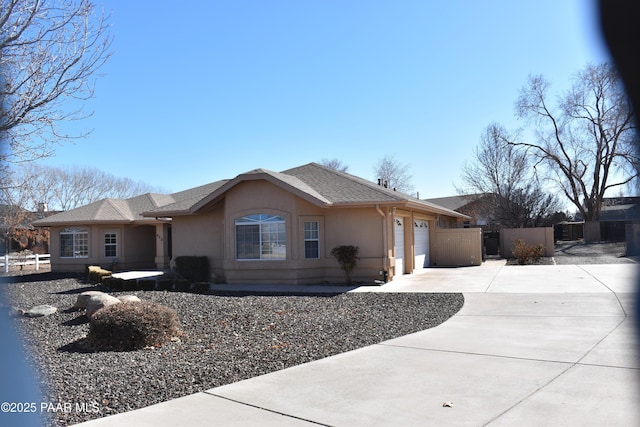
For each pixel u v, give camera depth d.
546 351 7.21
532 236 29.39
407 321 10.13
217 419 4.97
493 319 9.95
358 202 17.38
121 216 26.72
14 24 7.06
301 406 5.29
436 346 7.80
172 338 8.97
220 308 11.66
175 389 6.04
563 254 29.94
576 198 41.16
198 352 7.95
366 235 17.80
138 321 8.46
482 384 5.82
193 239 20.48
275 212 18.02
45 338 9.15
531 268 20.38
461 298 12.99
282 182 17.59
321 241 18.19
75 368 7.01
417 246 22.34
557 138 40.44
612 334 8.13
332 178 20.55
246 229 18.44
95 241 26.61
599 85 35.84
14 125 7.20
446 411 5.01
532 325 9.16
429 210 21.77
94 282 19.95
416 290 15.04
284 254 17.95
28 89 7.32
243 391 5.83
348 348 7.93
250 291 15.95
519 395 5.39
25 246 39.06
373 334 8.94
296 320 10.31
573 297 12.16
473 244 24.20
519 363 6.65
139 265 27.50
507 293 13.42
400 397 5.48
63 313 11.66
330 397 5.55
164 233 26.83
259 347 8.12
